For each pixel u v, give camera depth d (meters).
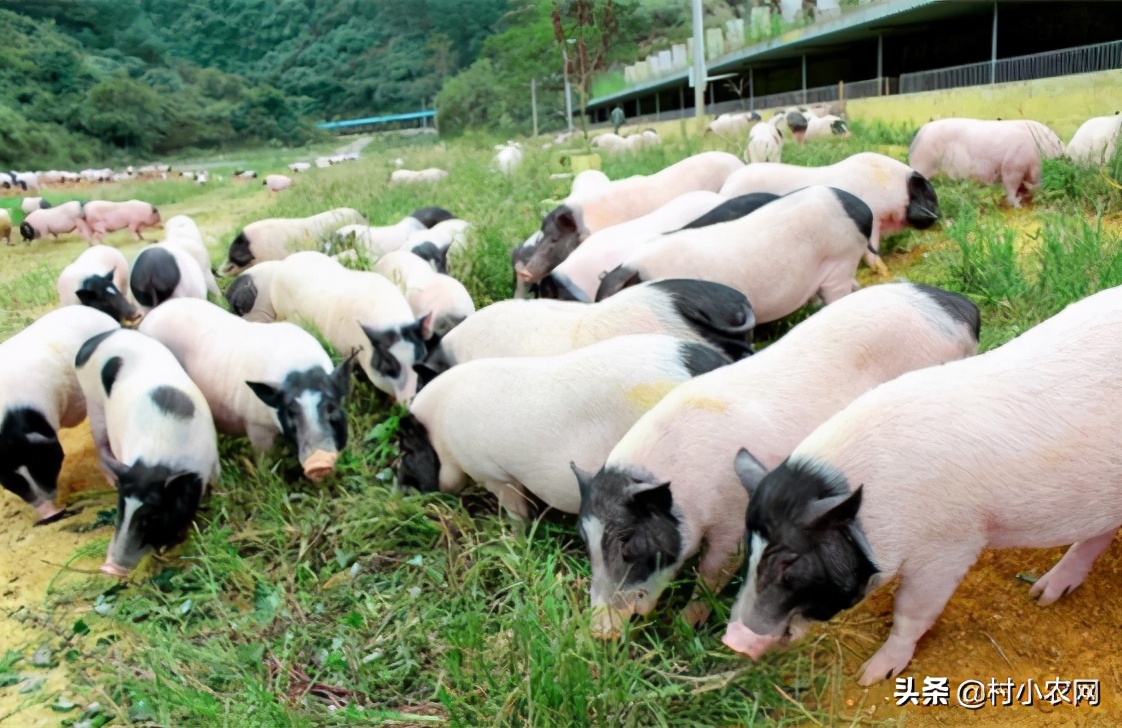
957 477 2.93
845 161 7.12
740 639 3.00
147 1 59.88
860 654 3.33
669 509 3.43
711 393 3.61
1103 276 5.22
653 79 34.50
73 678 3.91
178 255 8.59
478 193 13.62
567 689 3.14
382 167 23.23
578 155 14.93
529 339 5.13
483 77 43.44
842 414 3.14
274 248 10.38
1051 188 7.86
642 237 6.54
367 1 62.78
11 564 4.94
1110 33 15.73
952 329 3.95
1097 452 2.89
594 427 4.04
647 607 3.51
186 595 4.36
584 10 31.56
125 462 4.71
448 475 4.73
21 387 5.39
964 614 3.43
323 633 3.92
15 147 34.16
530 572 3.82
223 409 5.66
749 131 15.71
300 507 4.92
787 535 2.97
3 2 49.22
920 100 14.99
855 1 20.36
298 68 60.25
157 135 42.41
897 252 7.25
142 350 5.37
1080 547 3.33
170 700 3.56
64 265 14.87
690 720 3.14
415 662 3.66
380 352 5.97
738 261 5.59
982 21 18.28
